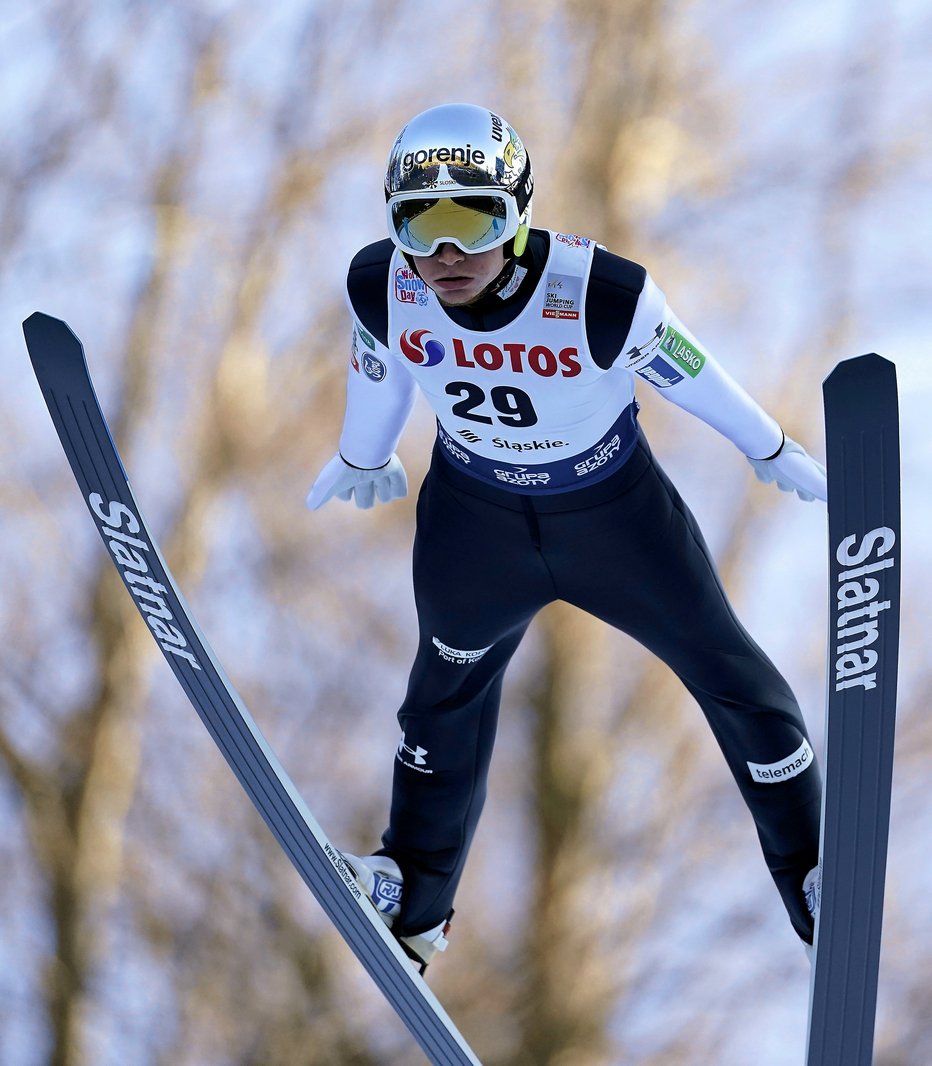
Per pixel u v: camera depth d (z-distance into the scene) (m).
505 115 39.50
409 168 8.22
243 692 37.72
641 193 39.34
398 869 10.94
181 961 34.00
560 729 35.47
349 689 37.62
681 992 34.47
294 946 33.16
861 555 8.98
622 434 9.60
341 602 38.06
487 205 8.19
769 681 10.20
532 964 33.81
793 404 39.62
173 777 36.00
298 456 38.28
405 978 10.65
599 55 39.31
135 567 10.48
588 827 35.16
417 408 36.03
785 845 10.33
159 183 39.88
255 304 38.91
